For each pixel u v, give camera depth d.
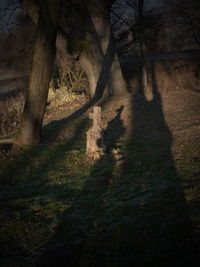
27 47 27.33
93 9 17.39
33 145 11.13
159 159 8.41
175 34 38.50
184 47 38.12
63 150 10.20
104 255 4.72
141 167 8.07
